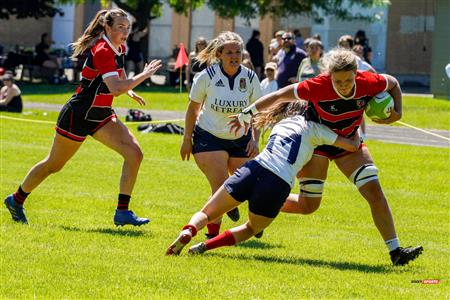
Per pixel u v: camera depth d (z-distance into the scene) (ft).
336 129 69.92
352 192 114.52
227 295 56.85
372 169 70.85
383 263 71.77
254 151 78.64
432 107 253.03
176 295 56.39
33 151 144.77
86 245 71.77
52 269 62.49
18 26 485.56
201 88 77.30
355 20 401.29
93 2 403.75
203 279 61.05
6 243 70.85
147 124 187.62
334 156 72.08
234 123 71.82
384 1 386.93
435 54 282.36
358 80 67.97
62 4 404.36
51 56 375.25
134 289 57.57
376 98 68.64
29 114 219.00
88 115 79.30
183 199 103.55
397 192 117.29
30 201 96.22
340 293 59.06
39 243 71.61
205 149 77.77
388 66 407.64
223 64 77.10
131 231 80.53
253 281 61.26
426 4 400.06
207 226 78.48
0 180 111.75
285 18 411.34
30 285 57.98
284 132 69.67
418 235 87.15
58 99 277.64
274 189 67.72
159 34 448.65
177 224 86.48
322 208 101.09
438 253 77.87
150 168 130.82
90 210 92.58
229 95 76.69
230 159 78.84
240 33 432.25
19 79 373.61
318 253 74.84
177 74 352.28
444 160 150.71
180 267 64.54
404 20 404.36
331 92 67.62
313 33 408.05
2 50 418.92
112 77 77.15
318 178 72.69
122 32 77.97
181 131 182.60
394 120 70.03
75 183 112.37
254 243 78.13
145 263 65.57
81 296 55.67
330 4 383.45
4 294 55.72
